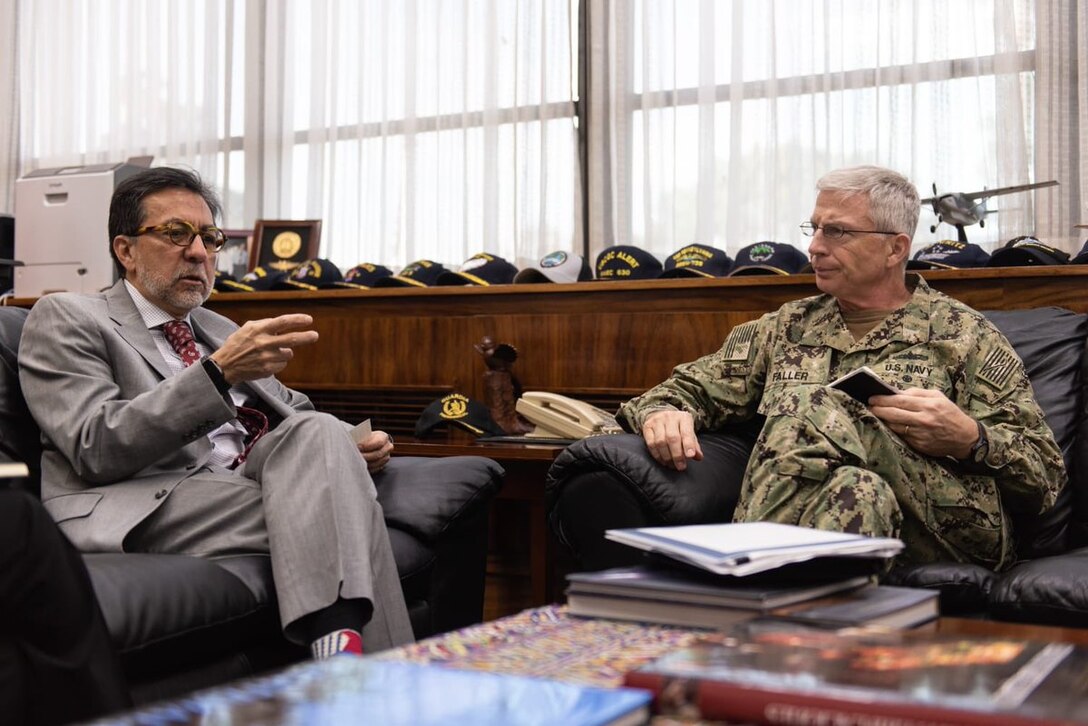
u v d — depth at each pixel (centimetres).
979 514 208
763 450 201
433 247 458
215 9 506
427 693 88
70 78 531
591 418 273
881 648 101
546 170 434
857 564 137
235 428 230
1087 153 357
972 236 372
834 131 394
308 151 485
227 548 189
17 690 134
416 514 214
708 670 93
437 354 319
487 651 112
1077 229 360
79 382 202
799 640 104
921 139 381
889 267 237
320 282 366
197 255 222
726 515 211
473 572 232
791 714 85
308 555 180
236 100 502
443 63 458
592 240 427
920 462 206
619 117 424
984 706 82
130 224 221
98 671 137
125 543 191
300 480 189
